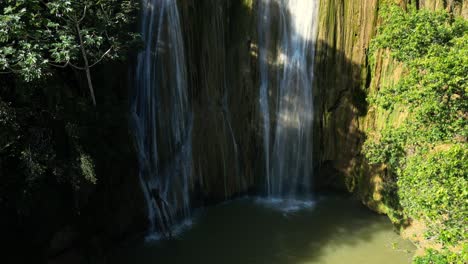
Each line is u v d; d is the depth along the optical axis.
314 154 25.47
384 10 22.75
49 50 16.47
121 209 21.09
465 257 11.62
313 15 24.12
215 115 24.03
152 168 23.08
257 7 24.00
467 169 13.97
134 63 22.38
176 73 23.06
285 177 25.81
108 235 20.70
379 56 23.47
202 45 23.34
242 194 25.56
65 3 15.82
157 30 22.45
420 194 15.06
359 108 24.47
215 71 23.88
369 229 22.61
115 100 20.61
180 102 23.42
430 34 18.22
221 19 23.64
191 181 23.97
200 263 20.39
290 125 25.23
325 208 24.52
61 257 18.59
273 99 24.91
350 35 23.98
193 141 23.83
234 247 21.47
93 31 17.45
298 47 24.62
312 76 24.75
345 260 20.42
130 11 20.17
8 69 16.05
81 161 17.42
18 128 16.08
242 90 24.55
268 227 22.95
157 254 20.98
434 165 14.49
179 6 22.48
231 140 24.77
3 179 16.45
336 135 25.05
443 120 16.19
